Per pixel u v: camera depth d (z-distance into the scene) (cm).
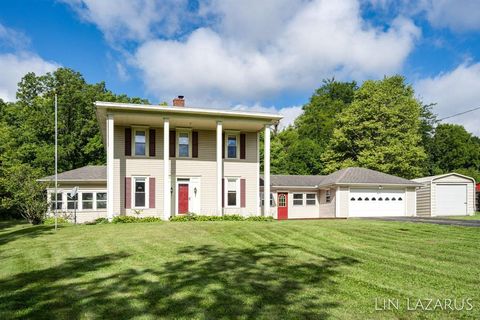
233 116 2059
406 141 3581
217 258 886
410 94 4112
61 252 991
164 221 1852
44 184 2077
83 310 539
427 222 1647
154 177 2114
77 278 712
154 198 2102
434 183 2759
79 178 2289
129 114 1917
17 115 3841
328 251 966
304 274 732
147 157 2116
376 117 3612
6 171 2208
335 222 1653
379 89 3734
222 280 688
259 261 852
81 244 1116
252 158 2275
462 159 4853
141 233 1327
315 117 5081
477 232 1253
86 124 3709
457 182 2798
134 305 557
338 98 5669
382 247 1009
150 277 712
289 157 4191
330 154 3872
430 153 4959
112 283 674
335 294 607
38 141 3603
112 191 1880
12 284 675
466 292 615
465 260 839
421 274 725
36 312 532
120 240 1175
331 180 2606
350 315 517
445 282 671
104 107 1869
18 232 1498
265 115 2084
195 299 582
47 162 3406
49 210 2239
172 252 964
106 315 519
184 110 1959
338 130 3800
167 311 532
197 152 2195
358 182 2455
